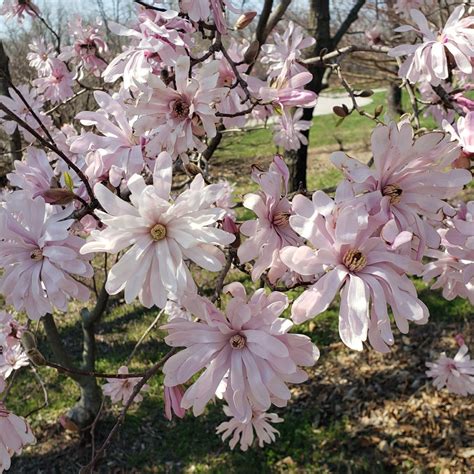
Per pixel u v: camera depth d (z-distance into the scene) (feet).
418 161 1.19
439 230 1.56
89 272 1.38
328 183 10.00
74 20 3.20
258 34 3.05
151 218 1.14
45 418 4.69
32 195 1.55
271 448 4.20
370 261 1.17
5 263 1.43
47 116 3.02
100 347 5.66
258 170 1.41
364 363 5.13
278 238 1.30
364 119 15.53
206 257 1.16
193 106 1.32
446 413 4.42
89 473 1.44
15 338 2.47
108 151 1.49
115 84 3.42
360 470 3.91
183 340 1.26
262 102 1.69
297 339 1.24
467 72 1.53
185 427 4.49
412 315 1.12
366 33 4.91
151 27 1.46
